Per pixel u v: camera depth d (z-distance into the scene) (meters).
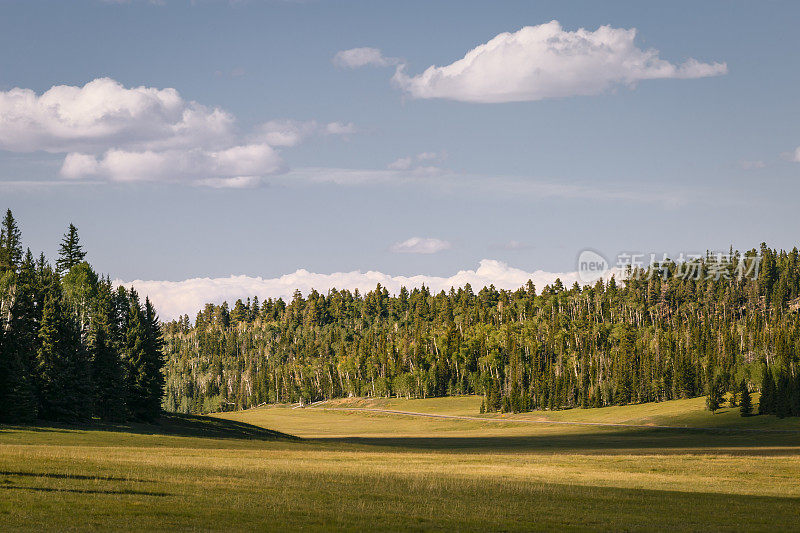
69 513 32.09
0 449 55.47
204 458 59.00
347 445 106.88
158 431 102.12
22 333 96.25
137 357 114.69
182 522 31.61
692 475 60.12
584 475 58.41
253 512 34.62
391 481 48.09
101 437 80.19
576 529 34.38
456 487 46.78
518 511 38.66
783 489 52.06
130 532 29.16
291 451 78.88
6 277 112.31
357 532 31.56
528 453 99.38
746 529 35.12
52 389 93.56
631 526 35.41
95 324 114.25
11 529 28.72
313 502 38.22
